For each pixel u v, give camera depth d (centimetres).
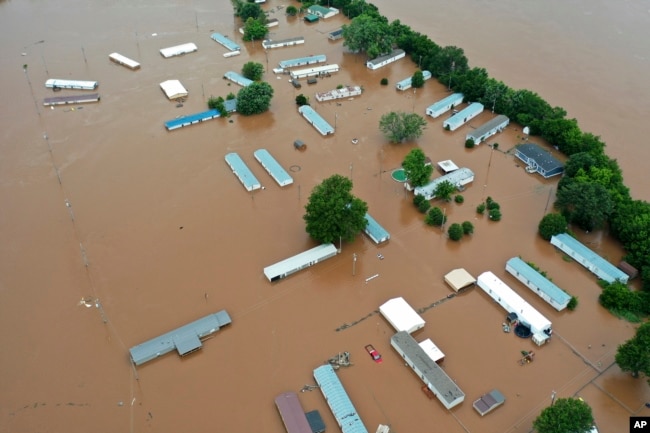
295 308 8462
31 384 7319
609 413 7062
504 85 13325
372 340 8000
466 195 10825
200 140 12338
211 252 9412
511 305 8344
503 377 7488
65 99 13462
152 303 8469
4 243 9469
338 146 12212
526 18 18675
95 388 7294
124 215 10156
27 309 8331
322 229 9012
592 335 8088
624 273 8875
